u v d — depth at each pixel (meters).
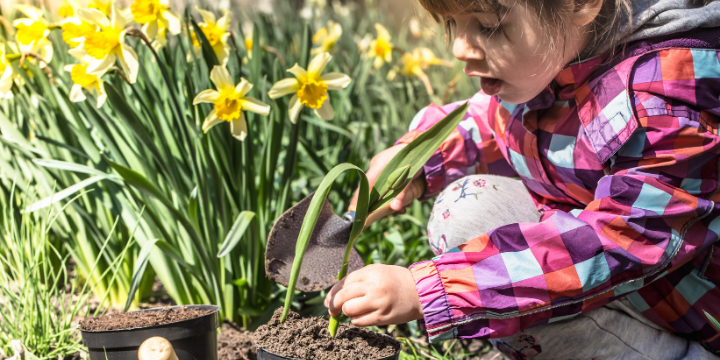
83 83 1.25
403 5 4.65
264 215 1.43
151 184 1.18
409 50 3.36
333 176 0.81
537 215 1.11
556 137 1.04
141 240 1.43
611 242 0.85
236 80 1.34
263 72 1.81
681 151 0.85
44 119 1.56
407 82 2.64
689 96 0.86
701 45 0.88
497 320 0.89
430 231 1.15
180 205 1.43
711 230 0.93
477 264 0.87
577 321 0.98
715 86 0.87
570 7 0.86
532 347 1.02
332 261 1.07
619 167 0.91
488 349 1.39
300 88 1.31
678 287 1.00
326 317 1.38
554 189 1.11
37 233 1.43
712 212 0.92
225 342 1.29
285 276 1.05
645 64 0.89
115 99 1.18
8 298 1.29
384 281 0.84
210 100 1.25
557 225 0.88
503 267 0.86
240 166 1.38
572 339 0.99
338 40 2.93
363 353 0.88
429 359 1.30
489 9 0.84
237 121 1.30
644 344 1.02
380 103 2.58
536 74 0.90
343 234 1.08
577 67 0.94
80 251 1.56
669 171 0.87
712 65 0.87
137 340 0.95
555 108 1.04
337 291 0.88
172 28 1.31
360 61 2.68
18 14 2.16
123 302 1.58
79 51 1.25
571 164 1.02
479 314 0.85
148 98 1.39
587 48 0.94
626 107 0.88
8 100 1.68
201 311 1.08
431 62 2.46
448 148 1.28
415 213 1.80
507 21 0.85
